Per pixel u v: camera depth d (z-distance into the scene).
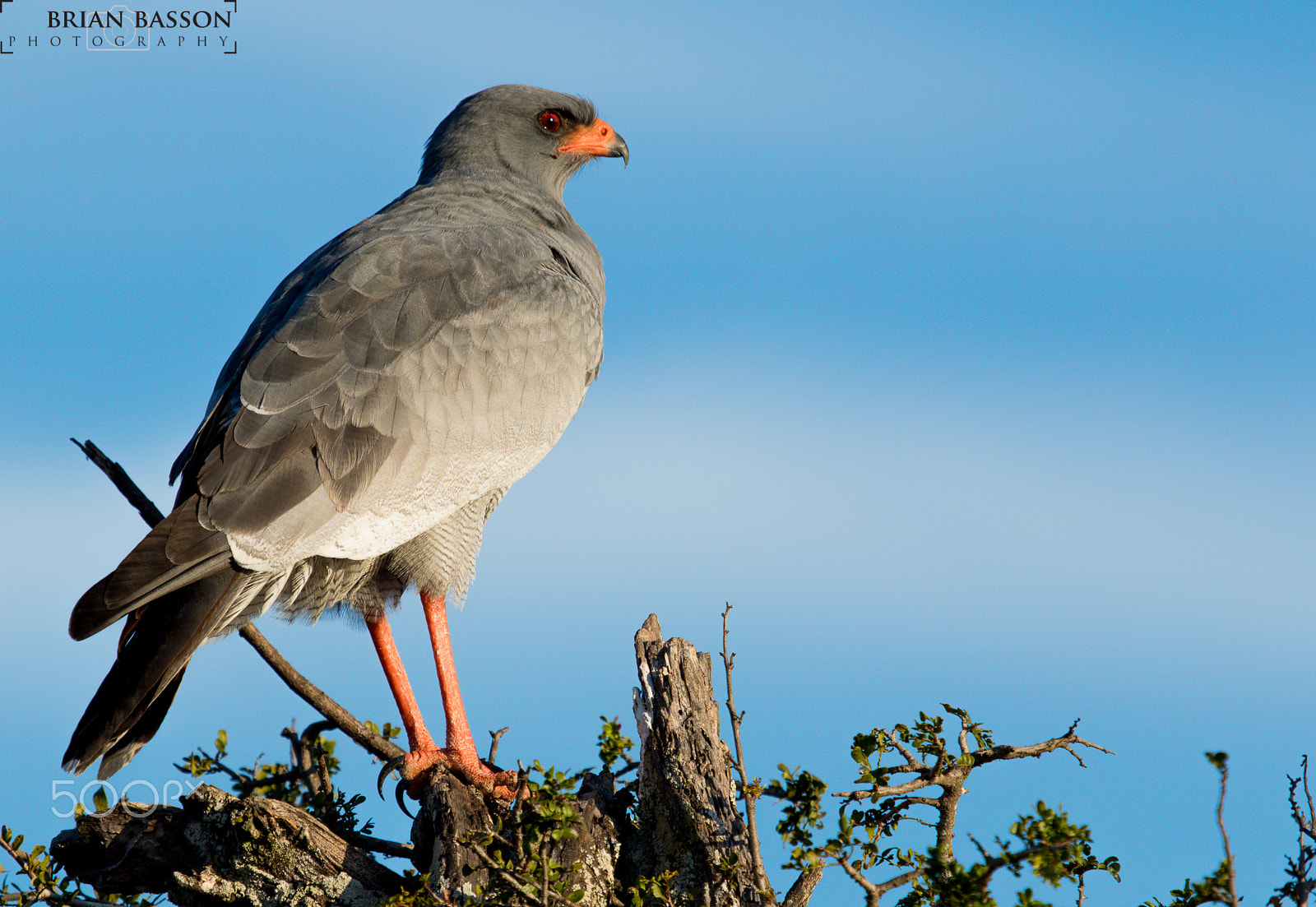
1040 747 8.02
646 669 8.83
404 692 10.36
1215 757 6.78
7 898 7.72
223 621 9.03
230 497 8.98
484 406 10.17
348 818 9.04
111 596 8.28
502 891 7.11
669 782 8.41
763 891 7.75
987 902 6.57
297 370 9.62
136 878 8.39
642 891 7.92
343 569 10.20
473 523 10.62
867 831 7.95
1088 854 7.50
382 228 11.51
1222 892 6.83
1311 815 7.38
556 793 7.24
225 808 8.30
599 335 11.50
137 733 9.17
